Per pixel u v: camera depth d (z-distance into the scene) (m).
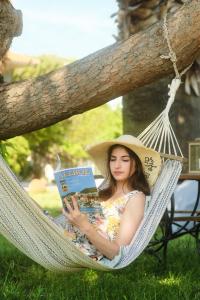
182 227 6.21
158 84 8.10
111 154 4.63
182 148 8.38
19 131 4.73
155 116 8.14
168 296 4.79
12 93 4.62
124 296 4.65
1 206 4.14
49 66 23.88
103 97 4.55
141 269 6.00
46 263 4.31
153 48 4.39
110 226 4.42
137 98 8.20
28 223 4.09
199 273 5.79
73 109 4.60
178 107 8.38
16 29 4.99
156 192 4.65
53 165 28.55
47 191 23.06
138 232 4.34
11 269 5.94
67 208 4.20
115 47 4.49
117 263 4.17
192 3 4.31
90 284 5.27
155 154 4.62
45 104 4.58
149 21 7.21
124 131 8.34
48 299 4.71
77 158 29.28
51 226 3.87
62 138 27.62
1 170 3.88
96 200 4.27
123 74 4.45
